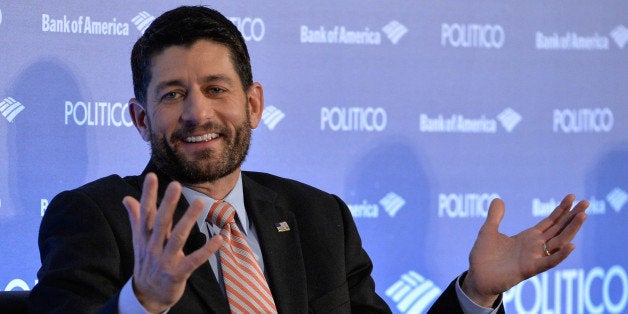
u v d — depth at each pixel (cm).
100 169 811
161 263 399
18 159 783
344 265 572
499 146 930
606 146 962
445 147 913
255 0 852
